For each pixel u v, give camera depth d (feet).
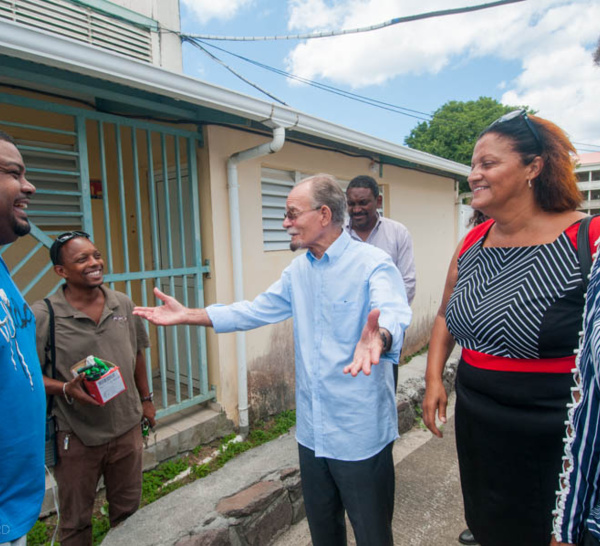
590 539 2.84
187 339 10.30
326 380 5.02
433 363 5.71
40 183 9.76
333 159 14.25
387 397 5.20
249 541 7.35
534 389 4.15
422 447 11.02
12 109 9.71
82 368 5.61
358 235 9.30
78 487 6.08
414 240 19.06
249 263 11.47
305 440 5.38
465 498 5.07
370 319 3.79
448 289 5.70
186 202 11.00
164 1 14.28
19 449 3.81
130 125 8.94
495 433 4.45
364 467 4.98
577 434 2.95
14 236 4.28
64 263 5.98
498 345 4.33
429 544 7.54
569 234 4.07
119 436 6.38
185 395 11.24
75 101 9.68
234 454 10.02
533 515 4.32
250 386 11.52
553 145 4.12
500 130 4.26
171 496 7.88
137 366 7.21
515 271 4.33
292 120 10.25
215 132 10.33
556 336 3.97
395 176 17.57
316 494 5.43
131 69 7.06
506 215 4.41
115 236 12.32
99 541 7.20
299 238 5.08
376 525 5.02
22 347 4.02
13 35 5.72
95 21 12.28
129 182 12.32
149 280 12.51
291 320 12.73
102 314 6.30
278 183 12.66
